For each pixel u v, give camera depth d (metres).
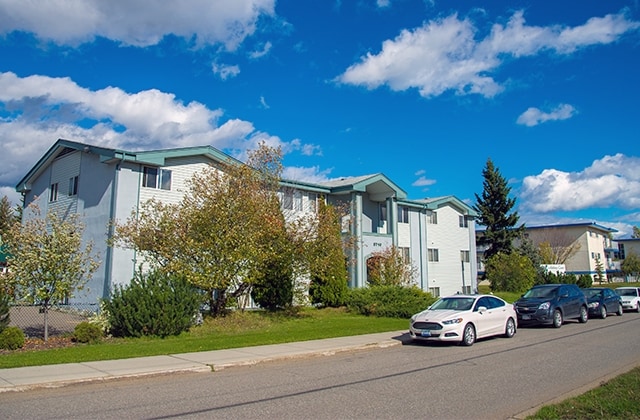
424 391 8.62
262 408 7.46
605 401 7.27
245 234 17.73
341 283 25.22
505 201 51.44
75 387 8.99
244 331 16.97
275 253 19.30
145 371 10.05
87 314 19.08
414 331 14.90
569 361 11.73
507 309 16.83
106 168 22.08
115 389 8.84
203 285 17.28
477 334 15.12
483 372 10.41
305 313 22.81
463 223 41.78
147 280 16.06
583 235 66.19
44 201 26.66
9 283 13.71
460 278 40.50
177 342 14.10
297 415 7.06
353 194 30.06
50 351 12.19
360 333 16.84
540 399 8.00
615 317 24.94
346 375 10.19
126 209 21.33
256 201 18.23
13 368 10.16
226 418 6.91
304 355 12.57
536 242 66.62
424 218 37.81
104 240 21.28
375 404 7.70
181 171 23.30
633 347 13.99
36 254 13.66
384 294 23.38
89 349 12.58
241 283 19.48
